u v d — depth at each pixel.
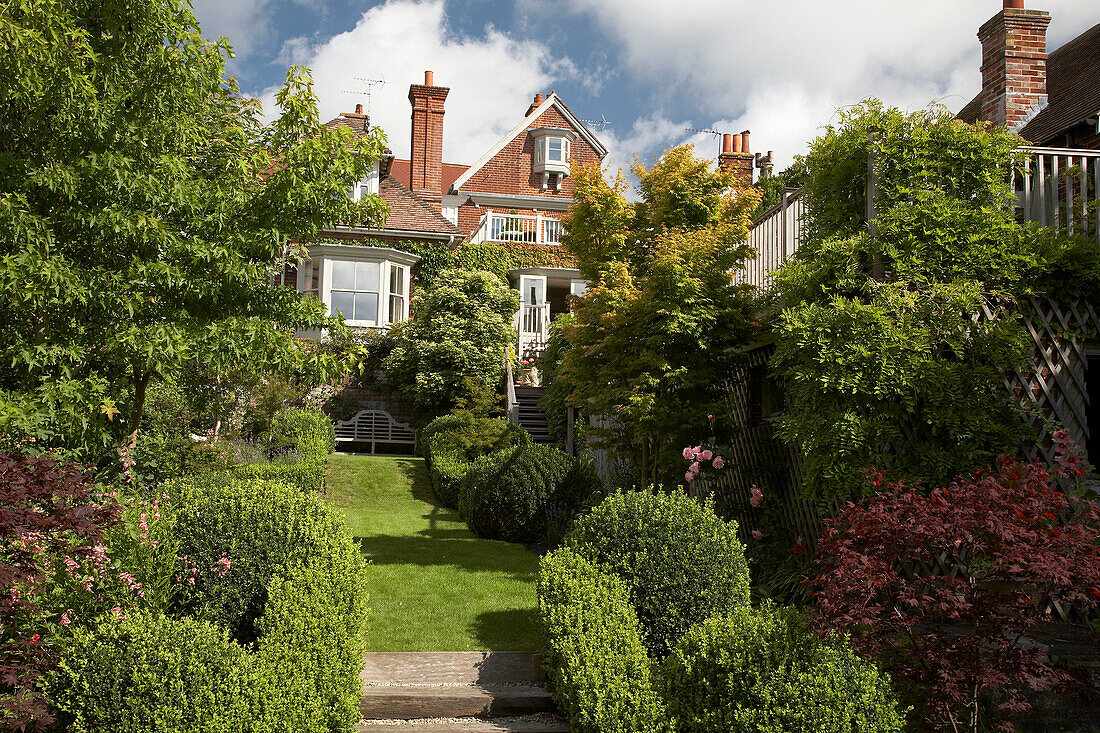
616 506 6.35
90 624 4.97
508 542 10.53
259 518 5.87
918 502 4.43
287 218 7.20
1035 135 9.66
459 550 9.78
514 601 7.51
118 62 6.83
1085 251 6.68
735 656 4.56
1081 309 6.81
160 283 6.74
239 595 5.59
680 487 6.55
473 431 14.70
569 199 29.80
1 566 4.23
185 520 5.80
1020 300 6.74
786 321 6.76
